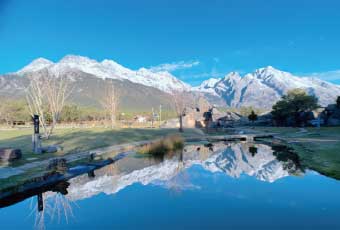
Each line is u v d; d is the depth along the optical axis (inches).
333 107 2345.0
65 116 2341.3
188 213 291.9
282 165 605.9
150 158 722.2
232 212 293.0
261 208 304.8
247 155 815.1
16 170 424.5
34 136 603.5
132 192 384.2
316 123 2241.6
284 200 334.6
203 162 686.5
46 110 1425.9
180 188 403.5
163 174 523.5
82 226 264.5
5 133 1166.3
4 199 321.1
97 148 765.3
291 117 2461.9
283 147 959.0
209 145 1096.2
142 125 2287.2
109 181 458.3
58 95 962.1
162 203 328.8
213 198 346.0
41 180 383.6
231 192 376.5
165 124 2320.4
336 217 276.2
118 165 610.2
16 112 2192.4
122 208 312.3
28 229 261.4
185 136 1379.2
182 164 651.5
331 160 563.2
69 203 337.1
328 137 1153.4
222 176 499.5
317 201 329.1
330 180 436.5
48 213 301.4
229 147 1031.6
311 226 253.3
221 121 2714.1
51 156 573.6
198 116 2598.4
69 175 445.7
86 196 365.7
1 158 493.4
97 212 299.9
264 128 2175.2
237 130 1935.3
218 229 249.1
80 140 918.4
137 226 258.8
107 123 2027.6
